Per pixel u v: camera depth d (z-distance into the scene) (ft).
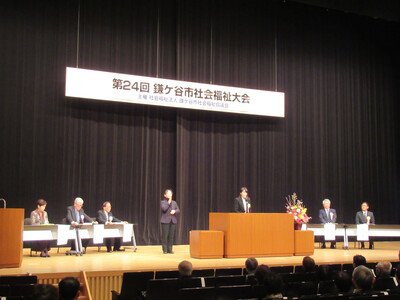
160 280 15.28
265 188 41.50
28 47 33.60
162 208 29.55
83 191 34.63
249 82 41.65
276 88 42.60
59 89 34.37
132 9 37.65
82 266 21.97
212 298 14.12
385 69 47.80
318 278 16.74
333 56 45.68
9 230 21.25
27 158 32.91
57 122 34.14
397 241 44.86
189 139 39.01
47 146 33.65
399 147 47.37
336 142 44.78
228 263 23.90
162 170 37.99
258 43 42.39
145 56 37.70
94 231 28.12
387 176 46.62
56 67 34.37
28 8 33.86
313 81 44.45
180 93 37.73
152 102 36.63
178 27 38.78
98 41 36.06
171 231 29.58
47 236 25.89
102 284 20.33
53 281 19.52
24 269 20.74
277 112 41.55
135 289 16.97
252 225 27.17
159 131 38.06
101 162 35.53
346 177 44.86
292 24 44.11
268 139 42.06
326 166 44.09
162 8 38.88
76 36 35.24
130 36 37.35
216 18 40.88
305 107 43.88
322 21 45.52
